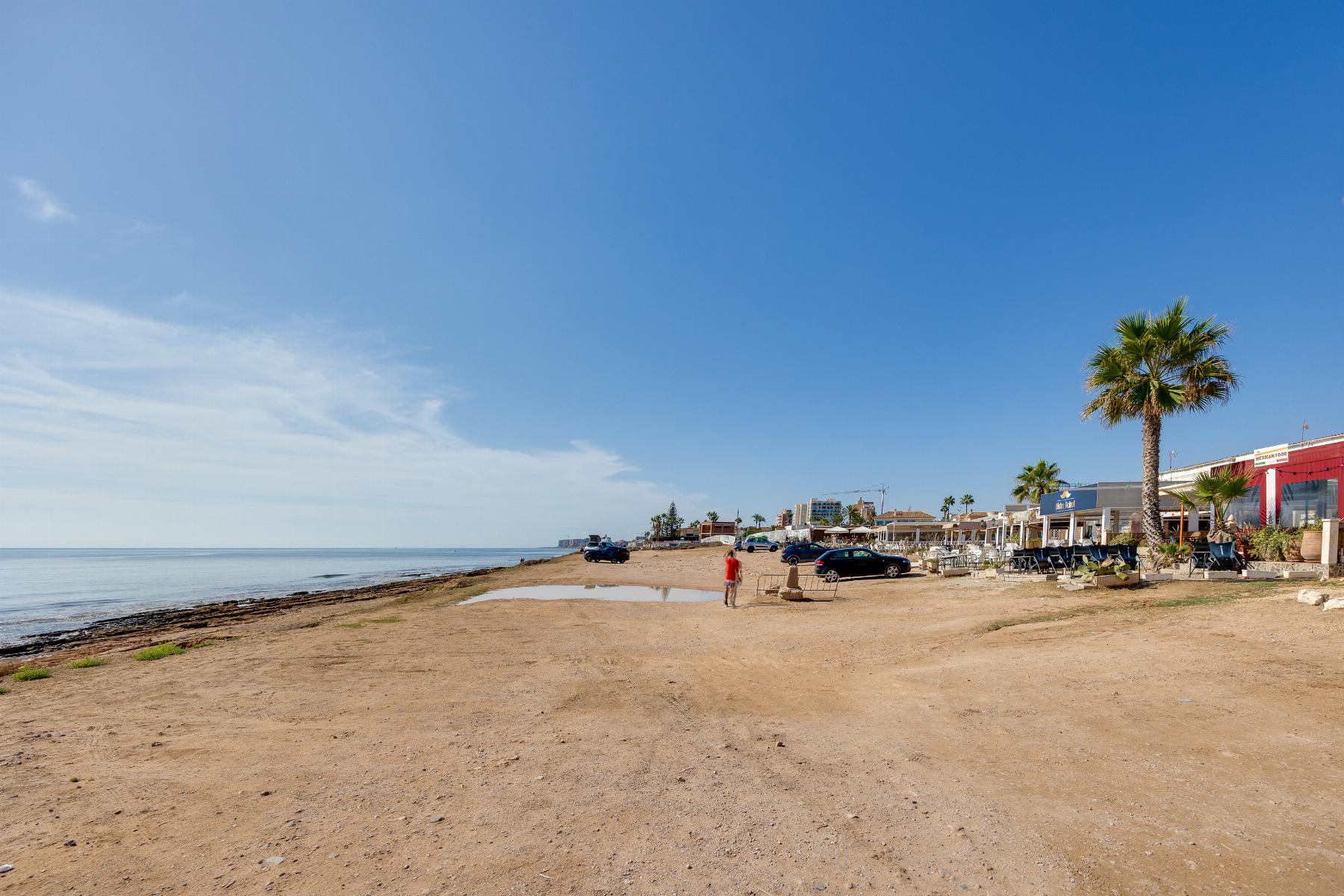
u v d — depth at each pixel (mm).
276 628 18594
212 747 6496
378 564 117750
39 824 4641
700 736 6543
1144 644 9430
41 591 50156
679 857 3926
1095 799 4617
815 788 5020
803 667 10086
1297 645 8500
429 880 3701
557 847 4094
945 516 105562
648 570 42438
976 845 3990
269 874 3816
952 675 8703
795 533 92188
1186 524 28766
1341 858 3666
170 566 109250
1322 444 19578
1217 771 5000
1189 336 20328
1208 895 3350
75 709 8297
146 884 3727
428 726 7145
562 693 8688
